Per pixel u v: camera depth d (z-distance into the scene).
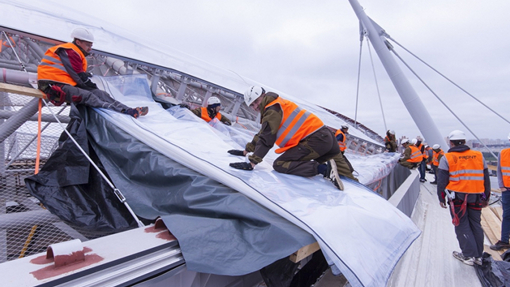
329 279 2.37
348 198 2.58
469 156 3.89
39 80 3.02
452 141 4.10
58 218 2.42
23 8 4.20
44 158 2.94
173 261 1.52
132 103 3.97
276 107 2.69
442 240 4.74
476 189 3.78
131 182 2.65
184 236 1.64
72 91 3.10
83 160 2.76
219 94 6.38
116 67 5.26
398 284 3.02
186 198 2.21
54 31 4.14
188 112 4.11
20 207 2.53
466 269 3.69
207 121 4.50
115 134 2.99
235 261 1.64
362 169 4.96
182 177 2.38
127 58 4.62
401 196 4.45
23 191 2.59
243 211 1.98
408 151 10.02
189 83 5.68
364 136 11.29
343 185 2.91
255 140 2.96
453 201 3.93
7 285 1.06
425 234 4.89
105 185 2.71
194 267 1.52
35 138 2.96
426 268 3.59
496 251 4.58
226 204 2.06
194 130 3.40
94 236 2.42
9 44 3.91
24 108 2.93
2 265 1.22
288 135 2.81
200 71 5.94
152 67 4.96
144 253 1.45
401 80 14.28
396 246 2.24
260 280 2.21
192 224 1.78
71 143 2.75
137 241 1.58
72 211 2.46
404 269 3.40
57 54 3.15
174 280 1.60
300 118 2.80
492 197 8.53
